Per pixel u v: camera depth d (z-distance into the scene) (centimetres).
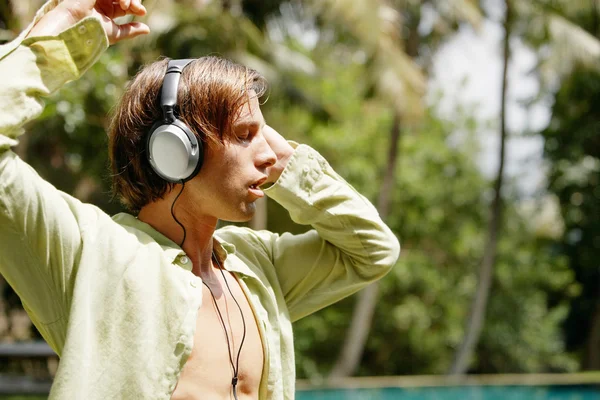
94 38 223
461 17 2256
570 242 3023
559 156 2855
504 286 2747
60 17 227
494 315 2725
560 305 3000
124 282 223
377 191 2555
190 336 226
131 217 248
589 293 3092
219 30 1967
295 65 2242
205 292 243
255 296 260
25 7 941
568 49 2403
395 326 2605
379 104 2325
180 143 233
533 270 2802
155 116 242
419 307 2581
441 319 2670
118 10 238
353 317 2294
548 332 2798
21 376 1072
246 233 288
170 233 248
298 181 277
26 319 1299
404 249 2655
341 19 1880
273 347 255
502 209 2600
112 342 219
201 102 238
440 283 2645
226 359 238
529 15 2386
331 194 279
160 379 220
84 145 1359
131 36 238
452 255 2722
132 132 244
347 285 290
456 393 1780
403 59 1956
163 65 249
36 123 1391
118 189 256
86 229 226
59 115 1154
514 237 2847
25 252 217
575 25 2522
